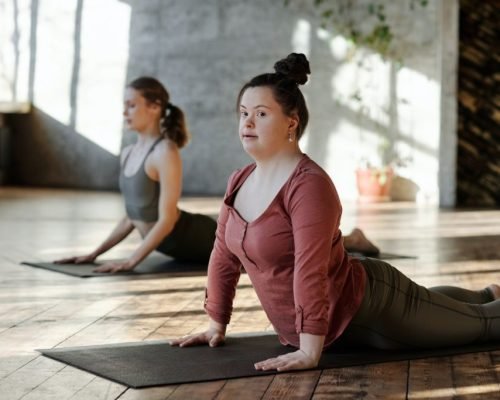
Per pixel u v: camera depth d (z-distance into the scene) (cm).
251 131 298
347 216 1005
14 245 690
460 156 1321
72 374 287
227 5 1378
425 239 769
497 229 871
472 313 328
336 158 1305
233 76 1380
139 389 269
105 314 401
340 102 1297
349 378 283
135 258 535
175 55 1420
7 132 1538
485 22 1320
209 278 332
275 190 297
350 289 304
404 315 314
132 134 1461
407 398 263
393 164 1269
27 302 430
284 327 316
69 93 1502
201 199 1239
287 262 301
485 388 275
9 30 1536
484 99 1318
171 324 380
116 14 1462
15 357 312
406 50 1256
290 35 1332
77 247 681
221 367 294
